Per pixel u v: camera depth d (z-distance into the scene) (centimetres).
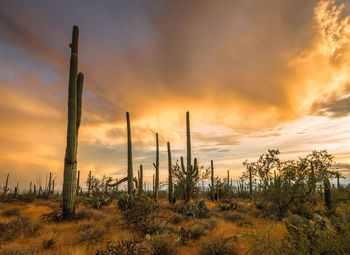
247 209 1662
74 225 978
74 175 1188
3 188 2420
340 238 418
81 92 1375
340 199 1318
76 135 1273
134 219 952
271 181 1473
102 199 1891
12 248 599
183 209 1386
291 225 510
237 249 644
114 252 577
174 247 673
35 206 1603
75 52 1330
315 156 1347
